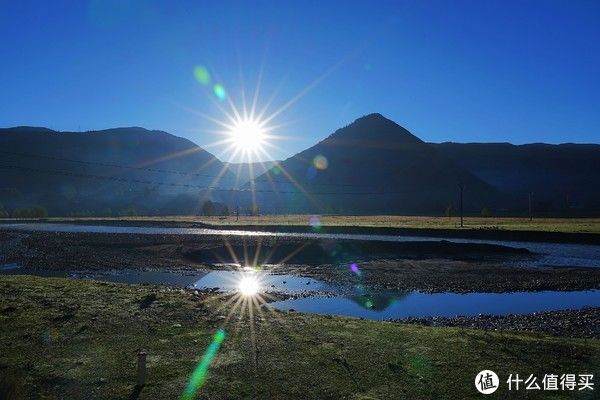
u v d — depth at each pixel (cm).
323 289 3466
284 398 1125
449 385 1197
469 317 2483
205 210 19250
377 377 1242
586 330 2134
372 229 8969
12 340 1483
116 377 1224
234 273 4344
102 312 1833
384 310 2739
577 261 5209
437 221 12344
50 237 7794
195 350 1435
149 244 6450
